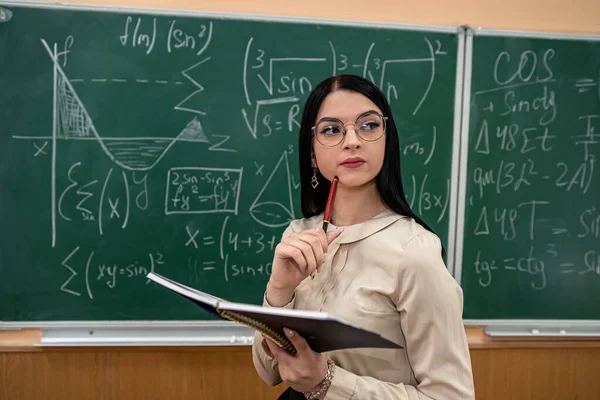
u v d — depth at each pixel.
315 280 0.78
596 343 1.65
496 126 1.57
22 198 1.46
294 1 1.53
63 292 1.49
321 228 0.75
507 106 1.57
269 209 1.54
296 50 1.51
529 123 1.58
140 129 1.48
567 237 1.61
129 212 1.50
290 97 1.52
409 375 0.73
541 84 1.57
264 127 1.52
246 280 1.55
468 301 1.61
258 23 1.50
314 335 0.60
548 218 1.60
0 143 1.43
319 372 0.66
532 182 1.59
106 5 1.44
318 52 1.52
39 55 1.43
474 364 1.64
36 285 1.48
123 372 1.54
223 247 1.54
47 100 1.44
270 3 1.52
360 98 0.74
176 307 1.53
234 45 1.49
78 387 1.52
